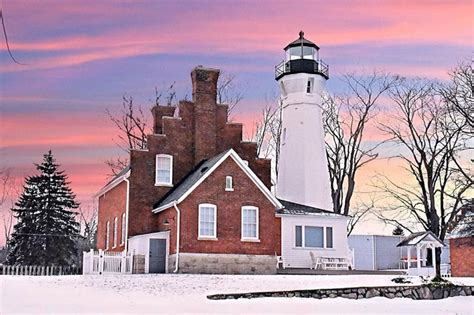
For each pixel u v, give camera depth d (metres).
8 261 59.50
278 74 49.88
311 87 48.88
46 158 61.53
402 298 26.06
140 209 39.28
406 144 56.12
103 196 46.56
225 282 27.69
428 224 53.88
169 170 40.41
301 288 25.75
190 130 41.44
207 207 36.34
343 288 25.73
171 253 36.31
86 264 35.47
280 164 49.06
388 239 64.88
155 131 44.06
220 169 36.94
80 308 20.70
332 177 58.59
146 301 22.52
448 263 53.66
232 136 42.66
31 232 59.94
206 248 35.91
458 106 50.31
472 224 48.41
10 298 22.25
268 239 37.16
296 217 41.06
